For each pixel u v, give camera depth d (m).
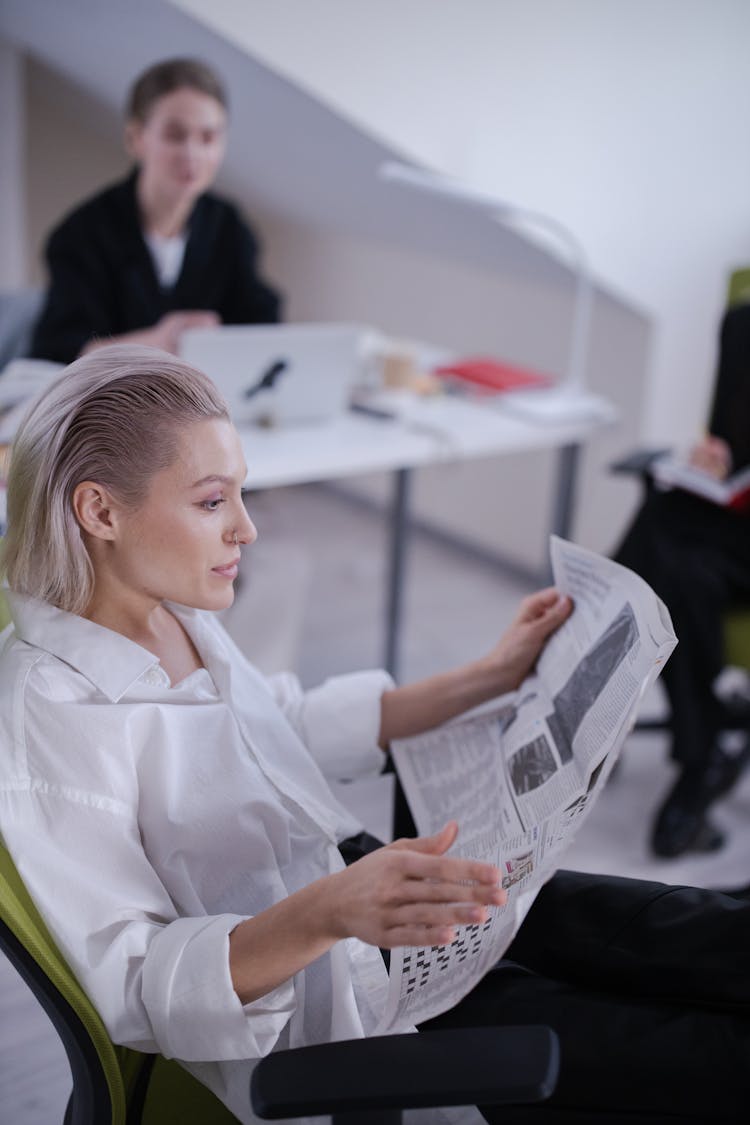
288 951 0.79
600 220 2.70
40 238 3.78
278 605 2.52
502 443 2.29
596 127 2.63
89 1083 0.81
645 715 2.50
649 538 2.07
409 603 3.05
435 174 2.52
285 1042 0.92
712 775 2.09
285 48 2.26
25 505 0.84
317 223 3.68
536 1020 0.90
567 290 2.94
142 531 0.85
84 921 0.80
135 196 2.31
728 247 2.89
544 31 2.49
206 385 0.85
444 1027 0.92
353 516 3.70
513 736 1.05
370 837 1.10
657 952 0.95
